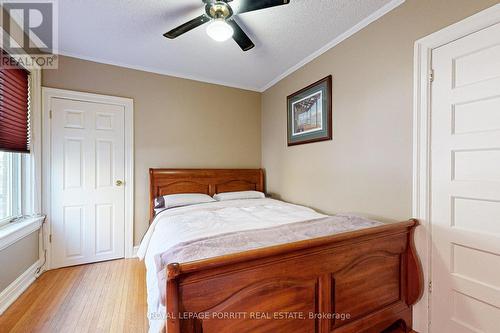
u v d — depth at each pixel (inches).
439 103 58.8
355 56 80.3
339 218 71.8
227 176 128.6
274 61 105.6
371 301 54.1
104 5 68.7
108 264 101.3
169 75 118.4
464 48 54.0
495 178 50.0
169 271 32.5
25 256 80.5
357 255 51.8
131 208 109.6
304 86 105.4
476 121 52.7
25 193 86.3
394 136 68.4
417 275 60.2
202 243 49.7
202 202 105.8
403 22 65.7
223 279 37.3
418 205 62.3
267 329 41.1
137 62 106.3
